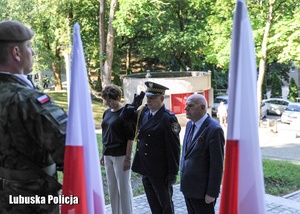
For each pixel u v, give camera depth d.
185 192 4.18
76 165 1.77
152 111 4.57
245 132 1.74
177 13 27.55
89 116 1.89
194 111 4.11
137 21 24.16
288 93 34.25
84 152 1.85
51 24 25.50
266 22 21.72
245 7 1.72
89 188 1.85
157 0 23.41
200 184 4.08
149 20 26.19
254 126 1.75
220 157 3.95
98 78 31.67
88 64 32.53
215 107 27.67
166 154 4.48
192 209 4.33
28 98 1.78
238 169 1.74
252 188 1.75
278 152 15.84
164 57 29.64
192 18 27.34
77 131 1.79
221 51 22.44
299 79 40.03
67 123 1.78
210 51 23.66
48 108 1.78
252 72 1.74
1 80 1.85
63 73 36.56
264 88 33.41
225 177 1.76
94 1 28.31
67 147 1.75
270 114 28.38
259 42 22.22
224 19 23.11
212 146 3.95
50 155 1.87
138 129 4.66
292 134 20.12
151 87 4.48
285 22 20.86
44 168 1.88
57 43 27.00
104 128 4.82
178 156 4.48
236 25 1.72
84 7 27.80
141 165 4.62
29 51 1.94
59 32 26.31
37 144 1.82
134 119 4.67
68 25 26.44
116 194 4.90
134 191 6.84
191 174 4.12
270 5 21.02
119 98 4.78
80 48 1.89
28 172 1.84
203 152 4.06
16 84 1.84
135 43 32.34
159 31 27.28
